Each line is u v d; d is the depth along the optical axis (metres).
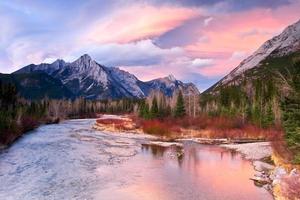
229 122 83.19
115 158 42.81
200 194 26.78
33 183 28.59
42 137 64.38
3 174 31.20
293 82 28.61
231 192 27.31
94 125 97.75
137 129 82.50
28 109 103.62
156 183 30.19
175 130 75.88
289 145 31.23
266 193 26.98
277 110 73.44
